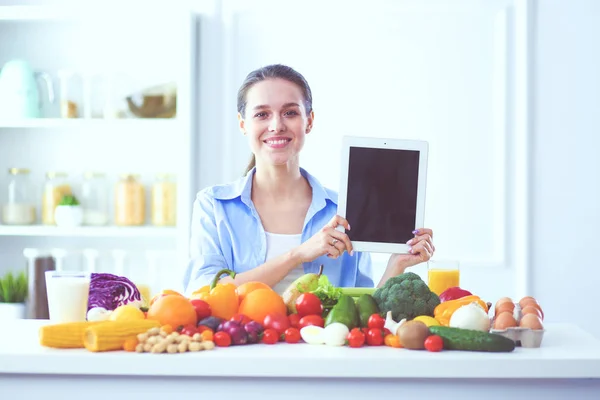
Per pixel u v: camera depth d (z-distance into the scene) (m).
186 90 3.45
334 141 3.61
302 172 2.38
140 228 3.50
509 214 3.59
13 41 3.74
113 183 3.72
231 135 3.63
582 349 1.50
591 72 3.60
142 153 3.72
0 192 3.75
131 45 3.70
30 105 3.57
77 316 1.71
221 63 3.63
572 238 3.62
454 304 1.63
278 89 2.20
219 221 2.31
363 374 1.39
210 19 3.63
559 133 3.61
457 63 3.59
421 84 3.60
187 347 1.45
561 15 3.59
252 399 1.42
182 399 1.43
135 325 1.48
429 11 3.59
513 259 3.59
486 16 3.58
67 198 3.56
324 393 1.42
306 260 2.05
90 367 1.41
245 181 2.32
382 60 3.59
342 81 3.61
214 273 2.23
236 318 1.57
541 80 3.61
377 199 1.99
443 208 3.61
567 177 3.61
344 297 1.61
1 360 1.42
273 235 2.31
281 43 3.62
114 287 1.94
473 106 3.59
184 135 3.45
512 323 1.53
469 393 1.42
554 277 3.62
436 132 3.60
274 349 1.48
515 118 3.59
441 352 1.45
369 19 3.59
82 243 3.74
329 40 3.61
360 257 2.37
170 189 3.57
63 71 3.55
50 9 3.48
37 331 1.69
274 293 1.66
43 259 3.42
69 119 3.51
